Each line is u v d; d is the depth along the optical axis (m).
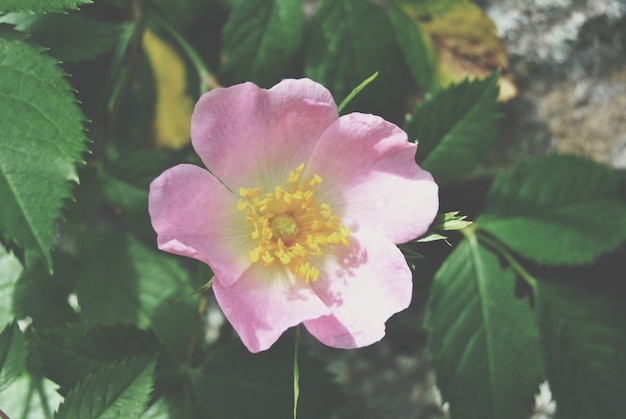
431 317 0.21
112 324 0.21
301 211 0.19
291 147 0.18
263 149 0.18
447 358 0.21
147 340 0.20
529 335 0.21
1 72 0.18
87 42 0.20
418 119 0.21
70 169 0.17
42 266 0.21
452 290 0.21
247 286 0.18
